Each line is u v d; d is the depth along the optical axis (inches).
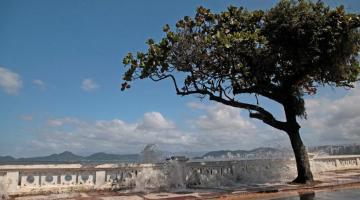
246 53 669.3
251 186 682.2
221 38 612.1
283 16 656.4
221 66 689.0
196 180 698.8
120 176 638.5
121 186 631.2
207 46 651.5
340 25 634.8
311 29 642.8
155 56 635.5
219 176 726.5
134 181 642.8
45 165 568.7
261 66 700.7
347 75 708.0
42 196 541.0
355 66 705.0
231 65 685.9
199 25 677.3
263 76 713.0
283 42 676.7
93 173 617.6
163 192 597.9
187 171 694.5
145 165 659.4
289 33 658.8
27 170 553.0
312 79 773.3
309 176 709.9
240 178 765.3
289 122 729.0
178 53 648.4
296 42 666.8
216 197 539.2
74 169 595.5
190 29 673.6
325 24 641.6
